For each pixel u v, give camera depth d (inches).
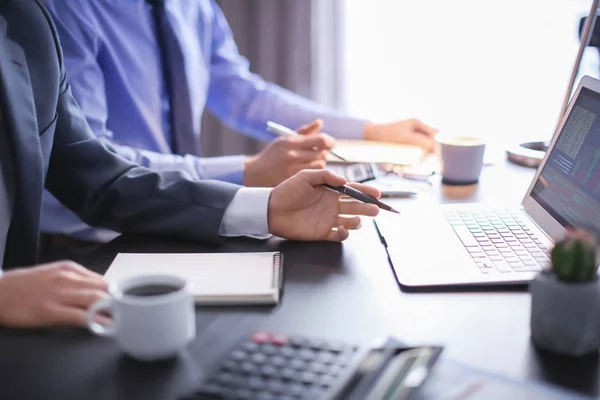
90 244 60.3
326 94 107.0
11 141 42.8
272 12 104.0
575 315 26.5
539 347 27.9
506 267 35.7
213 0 76.3
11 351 27.8
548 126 106.4
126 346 26.5
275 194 41.2
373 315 31.0
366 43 107.6
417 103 109.6
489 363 26.7
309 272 36.3
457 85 107.9
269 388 23.5
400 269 35.7
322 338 28.8
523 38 104.2
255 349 26.3
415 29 106.3
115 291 27.0
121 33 61.3
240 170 55.8
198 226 41.1
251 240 41.4
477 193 51.2
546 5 102.3
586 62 78.9
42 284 30.1
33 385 25.4
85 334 29.1
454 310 31.5
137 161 55.2
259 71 106.5
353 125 67.8
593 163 38.0
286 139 55.8
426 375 23.8
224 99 74.9
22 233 44.0
